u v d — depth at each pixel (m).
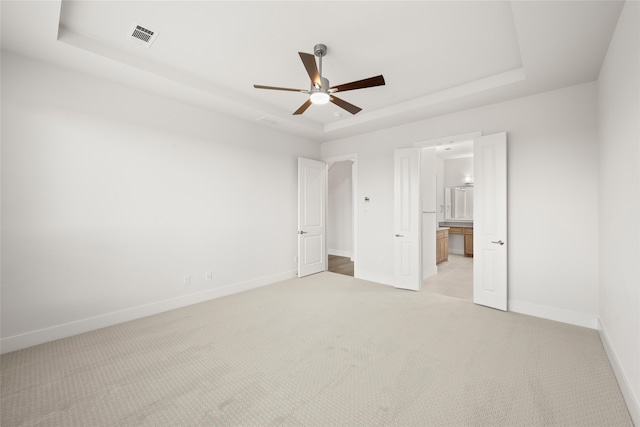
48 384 1.97
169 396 1.84
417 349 2.45
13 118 2.45
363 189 4.90
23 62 2.49
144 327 2.93
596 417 1.64
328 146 5.48
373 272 4.77
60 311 2.69
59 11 1.94
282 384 1.97
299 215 4.99
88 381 2.00
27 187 2.51
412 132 4.27
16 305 2.47
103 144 2.94
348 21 2.18
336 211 7.38
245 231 4.27
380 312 3.33
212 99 3.45
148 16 2.15
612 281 2.23
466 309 3.43
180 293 3.54
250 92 3.56
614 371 2.06
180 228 3.55
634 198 1.70
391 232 4.55
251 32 2.33
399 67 2.89
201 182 3.75
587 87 2.91
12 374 2.08
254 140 4.39
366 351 2.42
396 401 1.78
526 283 3.28
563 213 3.04
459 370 2.12
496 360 2.26
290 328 2.89
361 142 4.93
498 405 1.74
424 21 2.17
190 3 2.00
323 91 2.49
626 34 1.80
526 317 3.17
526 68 2.63
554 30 2.08
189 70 3.00
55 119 2.65
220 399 1.81
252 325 2.97
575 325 2.95
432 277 5.08
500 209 3.37
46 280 2.61
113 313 3.00
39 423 1.61
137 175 3.18
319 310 3.40
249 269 4.33
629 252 1.79
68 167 2.72
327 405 1.75
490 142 3.44
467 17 2.12
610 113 2.27
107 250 2.97
